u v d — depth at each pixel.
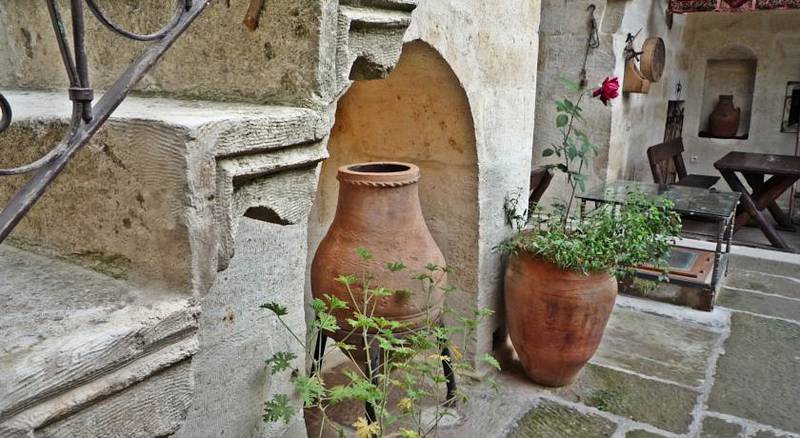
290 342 1.66
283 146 0.96
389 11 1.22
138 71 0.76
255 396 1.56
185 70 1.21
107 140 0.88
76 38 0.70
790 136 7.09
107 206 0.91
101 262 0.95
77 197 0.94
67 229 0.97
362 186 2.05
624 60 5.11
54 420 0.68
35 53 1.41
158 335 0.79
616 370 2.83
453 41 2.14
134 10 1.26
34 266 0.95
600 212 2.75
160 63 1.24
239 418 1.52
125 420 0.76
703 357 2.97
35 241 1.02
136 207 0.88
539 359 2.58
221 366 1.45
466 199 2.50
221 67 1.17
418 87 2.33
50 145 0.95
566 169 2.82
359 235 2.06
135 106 1.06
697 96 7.48
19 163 1.00
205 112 0.96
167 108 1.02
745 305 3.60
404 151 2.58
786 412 2.50
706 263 3.83
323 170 2.79
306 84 1.07
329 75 1.08
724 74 7.49
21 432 0.64
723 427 2.39
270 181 0.98
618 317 3.42
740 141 7.36
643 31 5.53
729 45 7.19
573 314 2.44
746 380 2.75
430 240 2.15
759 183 5.75
